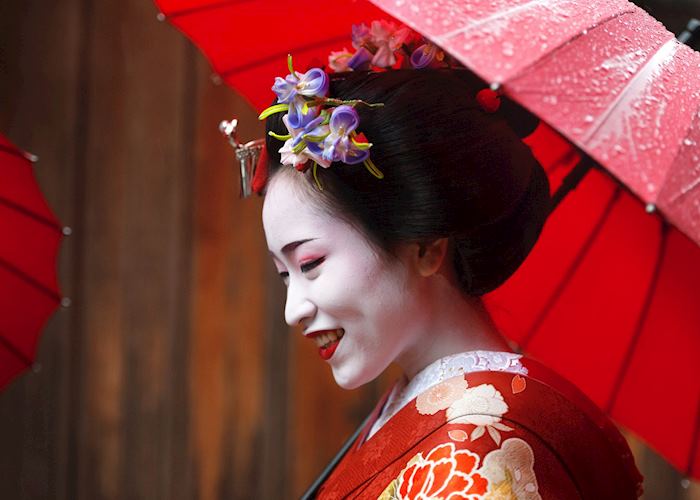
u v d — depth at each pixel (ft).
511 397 7.30
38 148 21.43
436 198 7.19
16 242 11.83
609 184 8.98
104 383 21.20
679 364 9.41
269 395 20.84
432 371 7.77
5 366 12.21
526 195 7.80
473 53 5.86
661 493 18.92
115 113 21.40
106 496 21.08
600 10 6.63
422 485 6.97
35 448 21.17
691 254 8.84
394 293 7.46
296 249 7.47
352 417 20.65
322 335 7.64
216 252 21.12
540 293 9.64
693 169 6.04
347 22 8.88
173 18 9.07
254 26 9.12
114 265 21.30
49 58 21.49
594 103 6.01
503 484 6.82
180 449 20.99
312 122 7.13
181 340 21.09
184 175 21.22
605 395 9.82
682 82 6.51
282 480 20.74
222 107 21.16
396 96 7.26
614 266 9.35
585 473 7.30
